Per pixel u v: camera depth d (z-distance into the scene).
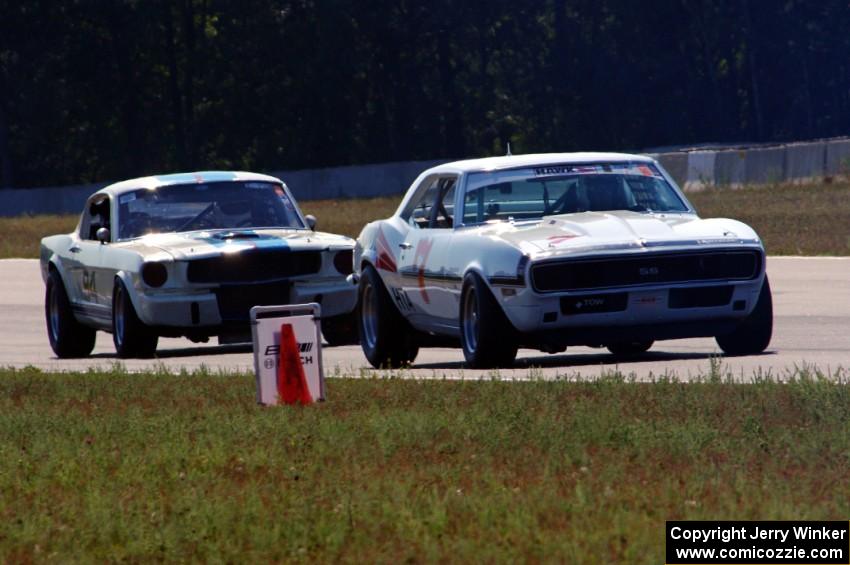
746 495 22.31
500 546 19.97
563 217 41.88
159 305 50.00
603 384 33.84
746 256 39.59
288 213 56.16
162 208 55.22
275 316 34.12
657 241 39.03
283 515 22.34
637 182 43.66
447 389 34.91
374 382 37.44
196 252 50.50
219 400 35.66
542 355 47.06
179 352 55.94
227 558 20.27
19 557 21.00
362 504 22.45
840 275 69.69
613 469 24.30
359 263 48.25
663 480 23.80
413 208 46.47
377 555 19.92
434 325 44.00
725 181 162.62
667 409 30.34
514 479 24.61
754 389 32.34
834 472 23.81
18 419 33.03
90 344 57.28
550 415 29.92
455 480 24.47
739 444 26.12
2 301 78.00
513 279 38.72
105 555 20.77
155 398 36.75
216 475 25.95
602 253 38.44
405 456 27.06
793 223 105.94
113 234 54.50
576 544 19.42
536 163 44.00
